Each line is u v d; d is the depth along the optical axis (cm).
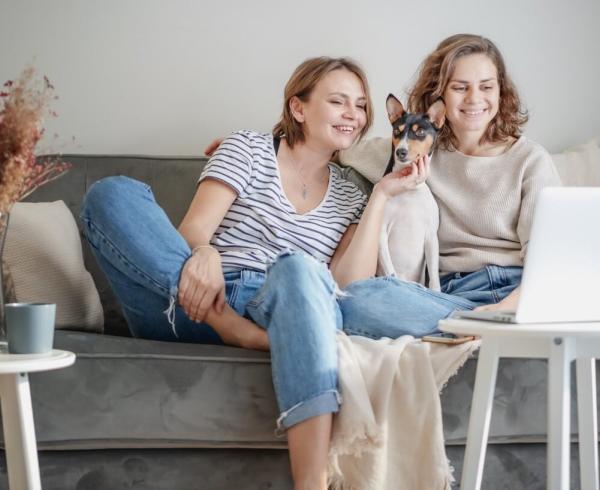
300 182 246
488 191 246
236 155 238
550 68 310
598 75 310
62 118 299
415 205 244
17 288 229
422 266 248
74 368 186
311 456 171
